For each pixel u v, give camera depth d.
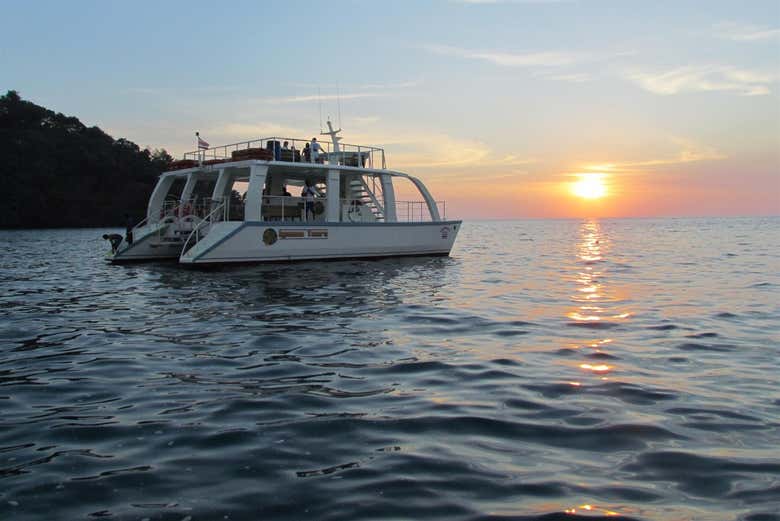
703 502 4.06
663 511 3.94
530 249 41.22
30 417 5.95
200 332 10.55
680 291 16.61
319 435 5.38
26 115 97.25
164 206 28.34
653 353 8.84
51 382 7.29
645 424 5.66
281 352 8.93
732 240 53.81
